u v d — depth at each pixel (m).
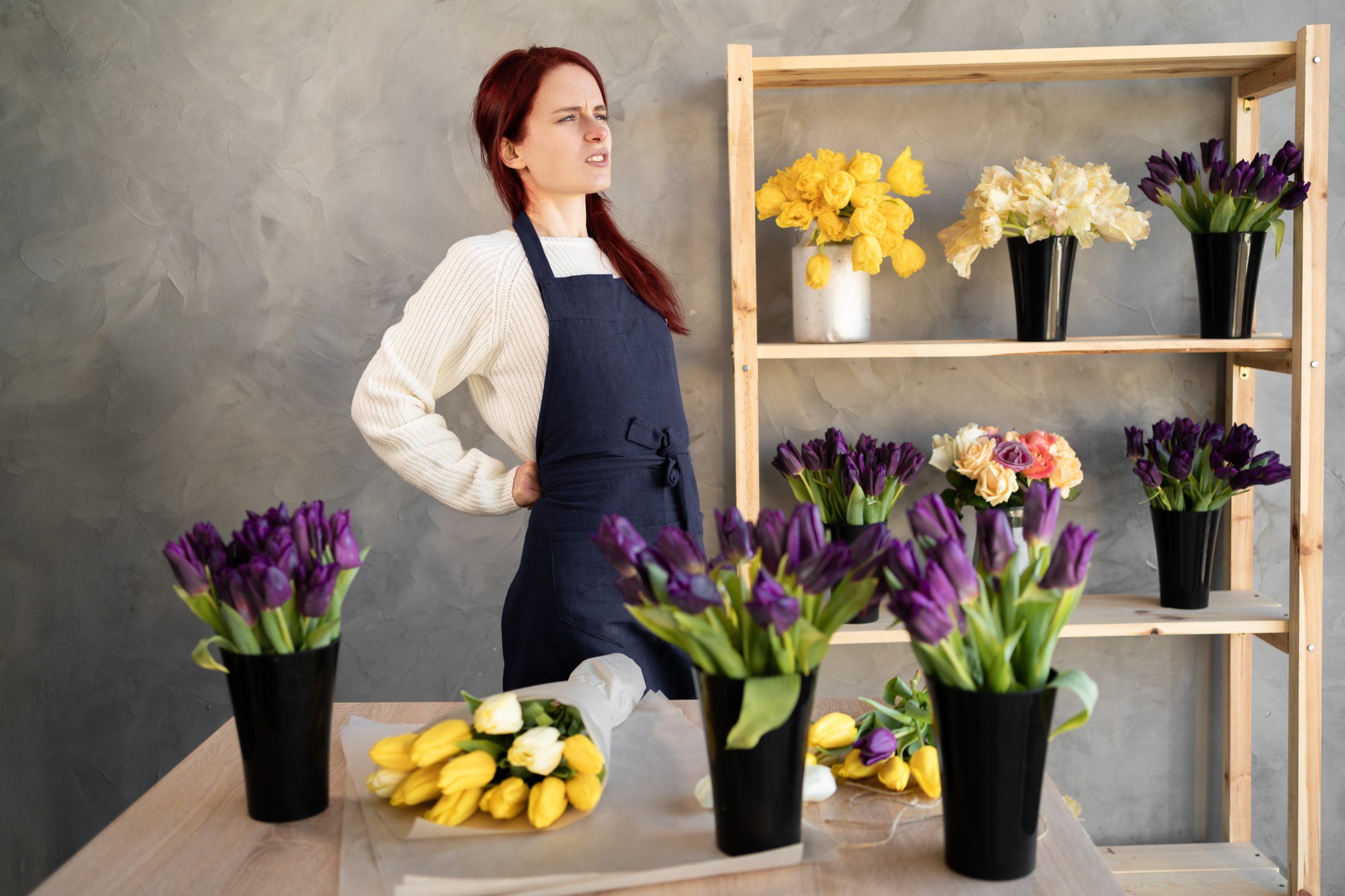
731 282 2.43
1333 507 2.47
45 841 2.60
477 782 1.05
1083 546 0.90
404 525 2.52
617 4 2.38
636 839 1.02
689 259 2.43
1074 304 2.45
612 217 2.42
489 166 1.92
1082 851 1.03
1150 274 2.44
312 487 2.50
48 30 2.40
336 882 0.99
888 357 2.46
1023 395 2.47
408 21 2.39
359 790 1.14
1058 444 2.21
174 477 2.50
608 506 1.79
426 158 2.42
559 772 1.09
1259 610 2.24
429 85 2.40
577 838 1.03
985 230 2.11
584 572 1.79
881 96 2.39
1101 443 2.48
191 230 2.44
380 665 2.55
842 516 2.20
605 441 1.79
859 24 2.37
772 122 2.40
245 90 2.41
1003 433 2.48
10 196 2.44
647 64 2.39
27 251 2.45
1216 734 2.55
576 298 1.80
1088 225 2.09
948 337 2.46
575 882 0.95
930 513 0.98
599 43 2.39
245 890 0.98
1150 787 2.56
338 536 1.08
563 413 1.79
